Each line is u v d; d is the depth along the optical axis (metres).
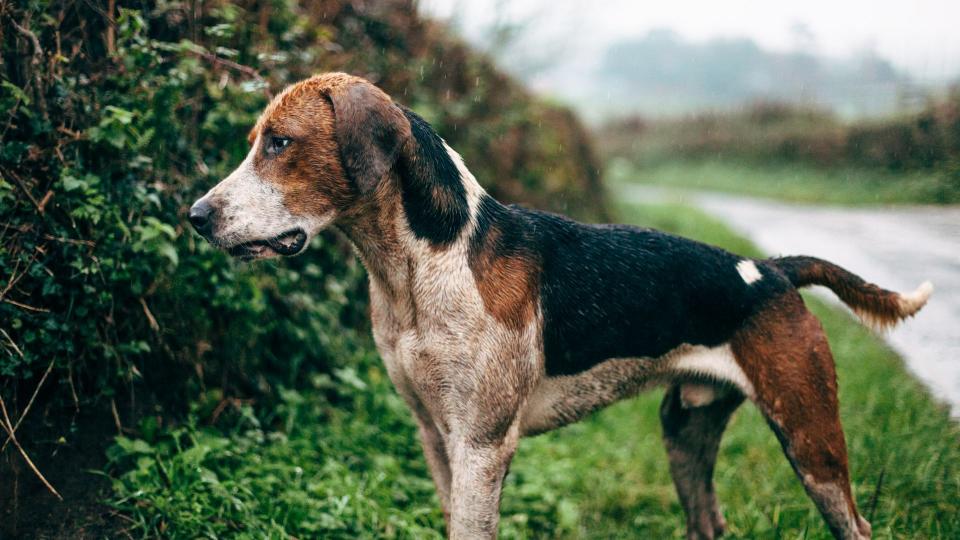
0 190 3.18
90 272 3.48
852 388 5.66
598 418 5.79
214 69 4.34
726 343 3.17
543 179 9.40
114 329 3.66
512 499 4.30
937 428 4.80
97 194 3.51
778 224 14.15
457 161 3.08
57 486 3.37
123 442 3.50
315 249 5.07
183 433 3.78
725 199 20.12
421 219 2.89
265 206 2.79
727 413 3.50
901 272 9.09
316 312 4.73
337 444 4.25
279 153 2.80
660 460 5.06
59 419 3.53
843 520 3.09
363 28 6.43
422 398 3.06
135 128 3.70
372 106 2.74
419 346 2.94
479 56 8.33
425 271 2.90
